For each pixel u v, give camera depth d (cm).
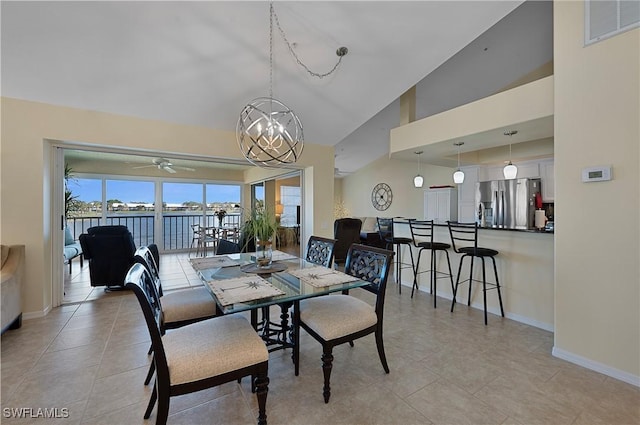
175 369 138
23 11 221
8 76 270
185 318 209
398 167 855
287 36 277
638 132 195
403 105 444
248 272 228
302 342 260
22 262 287
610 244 208
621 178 202
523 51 423
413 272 426
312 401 178
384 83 359
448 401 179
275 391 188
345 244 571
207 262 262
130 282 135
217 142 399
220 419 163
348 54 309
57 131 310
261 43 282
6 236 290
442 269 393
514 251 312
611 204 207
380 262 216
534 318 296
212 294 178
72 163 617
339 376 205
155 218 714
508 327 291
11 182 291
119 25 242
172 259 655
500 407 174
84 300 362
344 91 369
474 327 291
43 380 196
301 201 521
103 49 260
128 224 683
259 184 699
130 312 322
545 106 271
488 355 235
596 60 212
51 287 330
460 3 258
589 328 218
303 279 211
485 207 584
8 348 240
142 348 241
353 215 1030
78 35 245
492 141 367
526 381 200
